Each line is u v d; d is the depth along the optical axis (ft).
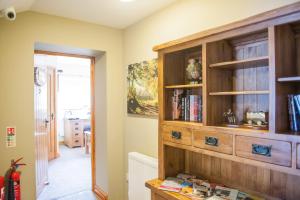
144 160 7.51
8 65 7.26
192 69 5.92
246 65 4.83
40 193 10.53
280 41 3.87
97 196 10.28
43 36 7.94
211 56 4.96
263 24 3.87
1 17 6.81
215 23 5.77
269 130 3.80
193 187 5.41
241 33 4.21
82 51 9.44
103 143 9.86
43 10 7.71
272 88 3.76
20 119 7.44
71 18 8.47
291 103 3.94
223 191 5.12
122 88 9.84
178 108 6.19
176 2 6.99
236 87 5.35
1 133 7.13
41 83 11.14
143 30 8.50
